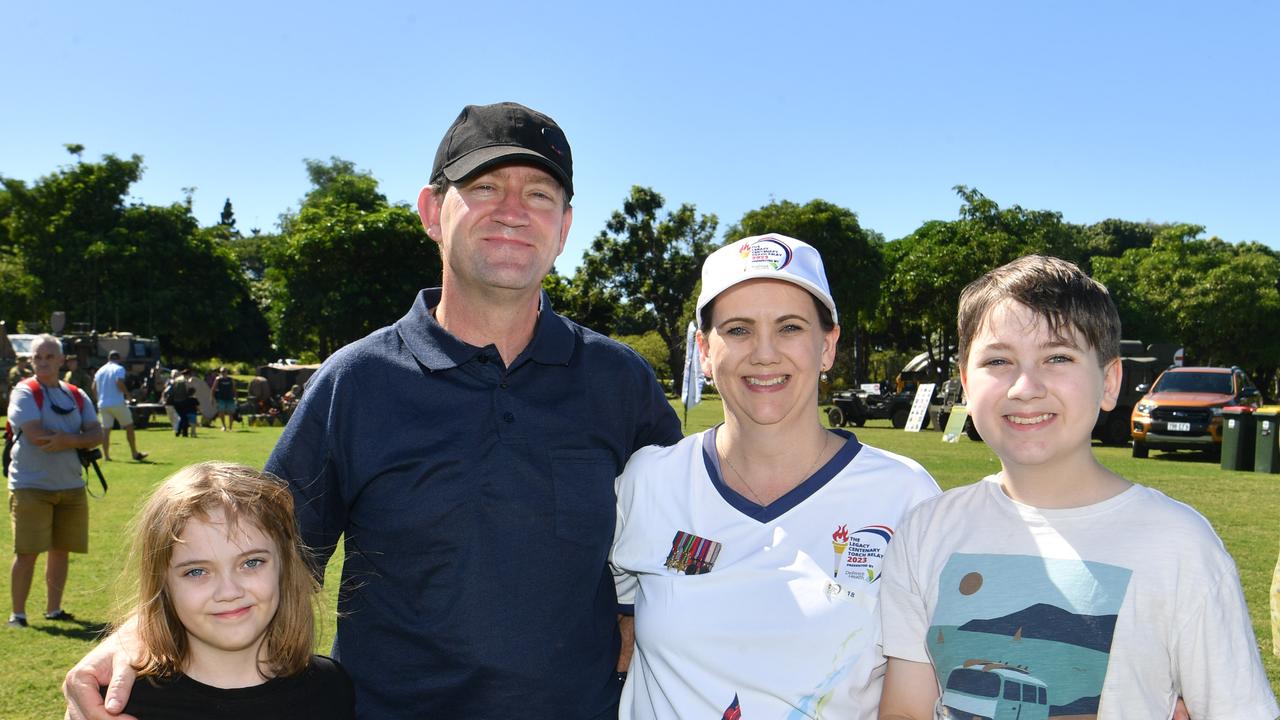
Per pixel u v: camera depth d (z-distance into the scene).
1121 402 21.02
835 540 2.04
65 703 4.73
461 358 2.17
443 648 2.04
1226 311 43.69
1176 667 1.69
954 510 1.96
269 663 2.10
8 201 45.84
